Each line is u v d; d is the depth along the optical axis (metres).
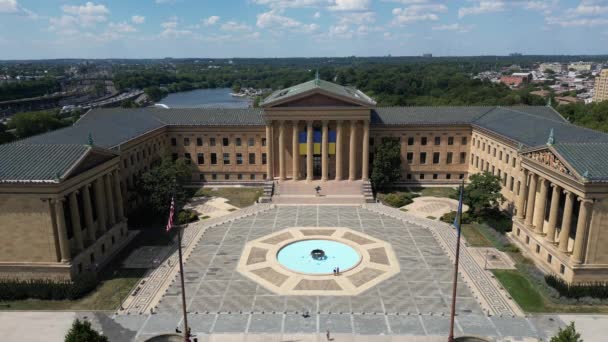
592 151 63.38
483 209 89.62
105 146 81.25
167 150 112.50
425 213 91.88
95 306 57.38
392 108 117.69
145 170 100.31
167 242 77.88
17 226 60.28
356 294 59.88
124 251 74.31
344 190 102.12
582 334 50.91
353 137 103.25
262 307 56.84
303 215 90.75
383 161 103.56
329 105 101.94
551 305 57.12
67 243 61.22
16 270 61.31
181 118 114.25
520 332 51.34
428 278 64.12
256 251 73.50
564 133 80.75
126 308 56.75
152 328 52.44
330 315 54.94
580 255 59.78
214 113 116.94
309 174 105.44
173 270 67.19
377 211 92.94
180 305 57.41
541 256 68.12
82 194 66.31
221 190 109.69
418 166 112.69
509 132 91.94
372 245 75.56
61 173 60.06
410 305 57.16
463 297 59.00
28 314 55.56
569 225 62.22
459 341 49.62
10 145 66.38
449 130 110.44
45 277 61.56
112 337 50.75
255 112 117.00
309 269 67.88
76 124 102.56
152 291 61.00
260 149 112.62
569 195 61.25
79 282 60.50
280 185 104.19
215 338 50.47
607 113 140.00
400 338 50.31
